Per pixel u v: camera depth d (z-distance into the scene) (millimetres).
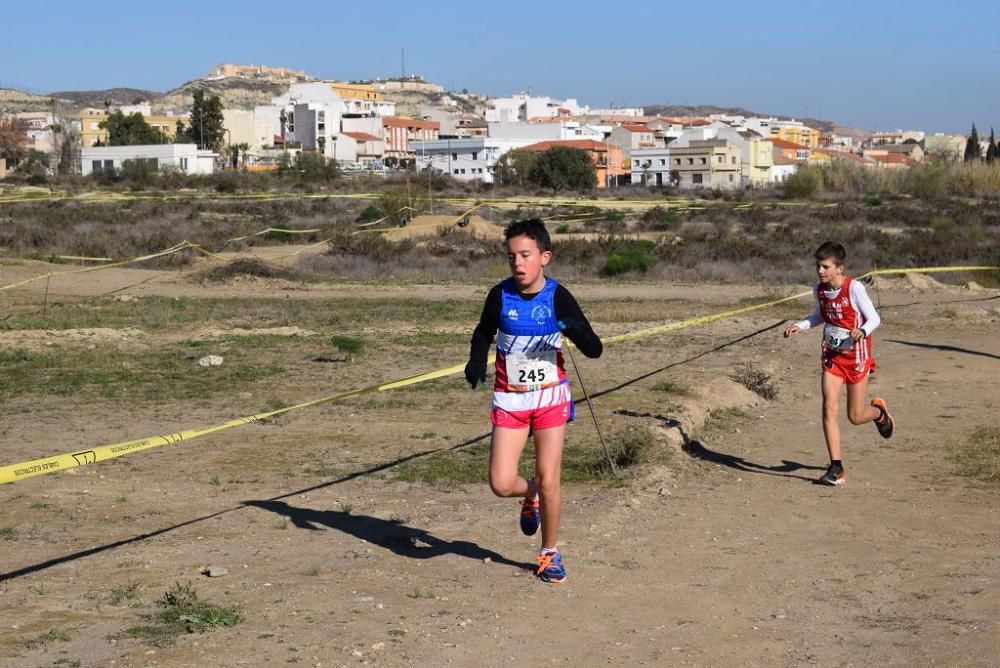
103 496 8797
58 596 6234
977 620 6039
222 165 137500
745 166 140375
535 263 6098
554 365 6293
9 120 174125
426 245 39625
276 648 5414
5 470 6445
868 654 5539
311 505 8484
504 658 5391
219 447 10727
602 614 6090
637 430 10602
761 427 12078
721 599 6406
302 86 198625
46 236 40844
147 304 24750
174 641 5484
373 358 16984
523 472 9523
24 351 16984
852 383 9430
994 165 88312
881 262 35062
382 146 167125
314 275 32125
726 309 24016
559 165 105250
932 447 10898
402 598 6266
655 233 48188
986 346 17953
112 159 117188
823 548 7504
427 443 10914
